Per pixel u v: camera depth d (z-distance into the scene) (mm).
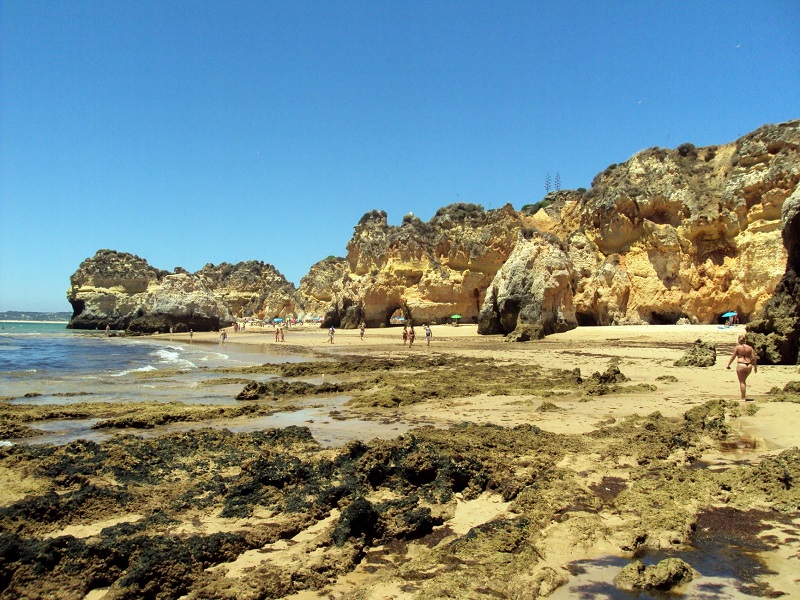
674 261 48219
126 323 84250
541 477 8273
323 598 5199
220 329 81625
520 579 5309
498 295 46375
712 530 6508
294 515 6949
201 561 5715
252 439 10398
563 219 60031
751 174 45594
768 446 9930
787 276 21062
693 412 12227
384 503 7293
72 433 11922
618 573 5516
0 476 8211
